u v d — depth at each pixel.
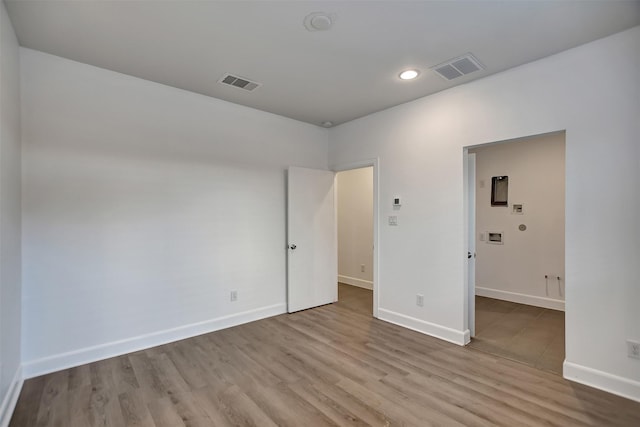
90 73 2.81
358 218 5.79
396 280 3.74
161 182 3.20
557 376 2.53
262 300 3.97
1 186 1.94
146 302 3.10
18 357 2.37
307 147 4.44
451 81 3.08
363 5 1.99
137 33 2.31
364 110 3.91
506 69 2.83
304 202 4.31
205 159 3.49
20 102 2.48
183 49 2.53
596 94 2.37
